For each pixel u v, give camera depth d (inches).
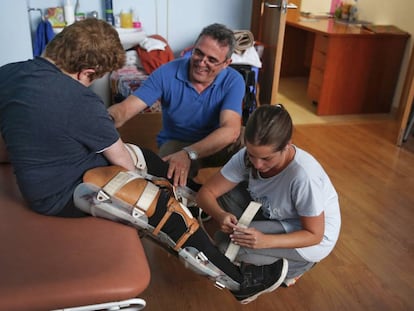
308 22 169.2
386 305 69.1
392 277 75.5
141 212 52.8
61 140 50.0
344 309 67.9
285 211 63.2
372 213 94.6
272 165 56.7
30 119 48.6
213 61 74.5
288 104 165.8
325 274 75.3
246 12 144.9
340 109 155.6
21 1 101.9
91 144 51.9
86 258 47.5
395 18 157.0
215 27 75.0
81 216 54.3
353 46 146.9
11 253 47.3
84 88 50.3
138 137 106.0
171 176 69.0
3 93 50.8
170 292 69.6
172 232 54.8
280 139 53.4
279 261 61.4
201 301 68.2
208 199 65.7
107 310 47.5
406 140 134.9
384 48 150.3
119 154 55.9
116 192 52.2
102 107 51.9
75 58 50.5
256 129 53.3
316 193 58.2
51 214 53.7
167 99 82.5
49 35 121.3
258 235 59.1
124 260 47.8
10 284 43.1
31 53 107.3
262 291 60.7
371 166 117.4
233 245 63.6
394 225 90.7
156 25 140.4
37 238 50.0
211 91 80.5
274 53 127.9
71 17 126.2
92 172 53.7
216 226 85.2
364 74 152.2
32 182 51.6
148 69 126.1
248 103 111.5
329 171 113.2
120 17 132.5
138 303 46.3
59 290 43.3
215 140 74.2
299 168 58.6
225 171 66.2
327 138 134.8
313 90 159.8
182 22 142.1
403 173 114.3
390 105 160.4
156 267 74.8
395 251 82.4
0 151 64.8
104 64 52.7
